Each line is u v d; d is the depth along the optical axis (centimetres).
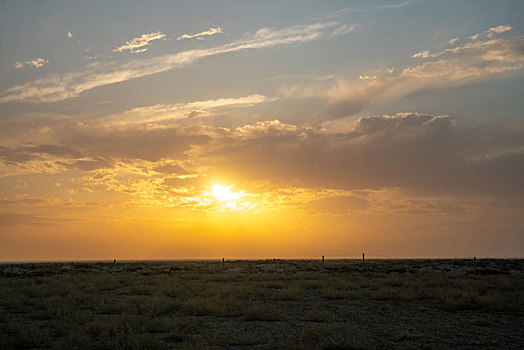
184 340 1222
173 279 3300
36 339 1189
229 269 5238
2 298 2102
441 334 1322
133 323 1375
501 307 1805
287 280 3466
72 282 3102
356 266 5328
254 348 1135
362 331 1368
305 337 1239
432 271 4459
